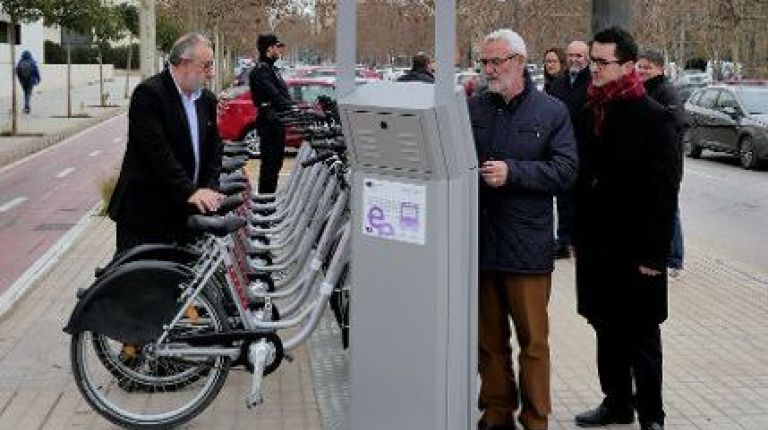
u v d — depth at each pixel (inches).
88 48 2391.7
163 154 227.9
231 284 217.5
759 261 442.3
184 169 234.8
